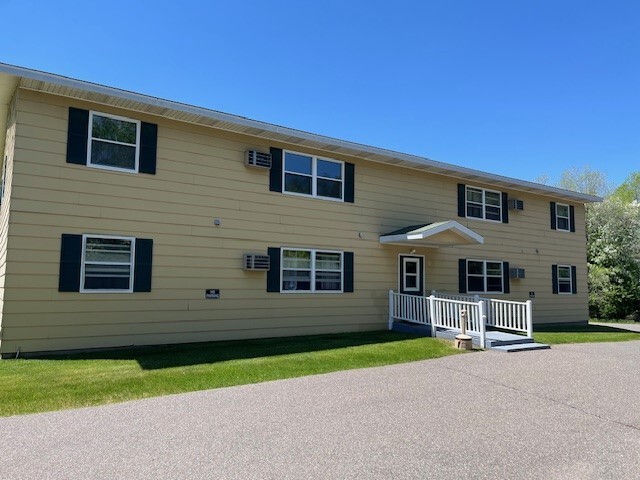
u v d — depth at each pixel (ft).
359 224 41.81
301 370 23.77
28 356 26.71
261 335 35.60
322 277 39.37
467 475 11.62
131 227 30.60
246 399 18.42
